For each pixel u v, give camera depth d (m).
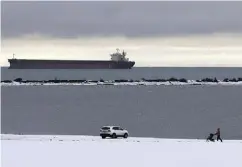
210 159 52.69
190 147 67.00
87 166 47.06
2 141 74.69
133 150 61.72
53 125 159.50
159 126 151.50
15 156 53.97
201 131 136.12
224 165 48.31
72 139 84.56
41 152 58.06
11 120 178.00
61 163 48.88
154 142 78.00
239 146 69.38
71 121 173.75
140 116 190.50
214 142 79.81
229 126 150.25
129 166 47.31
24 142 72.81
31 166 46.81
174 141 82.06
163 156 55.19
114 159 52.19
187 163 49.56
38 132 135.50
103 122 168.62
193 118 179.50
